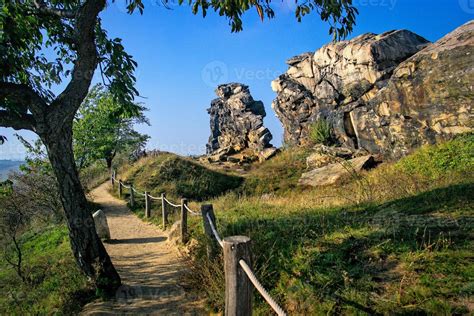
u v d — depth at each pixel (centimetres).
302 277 432
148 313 501
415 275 373
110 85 622
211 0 505
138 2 539
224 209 1034
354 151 1958
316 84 2338
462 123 1184
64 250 916
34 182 1376
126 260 831
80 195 569
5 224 1193
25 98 516
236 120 3403
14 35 529
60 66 646
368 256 434
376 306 345
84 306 545
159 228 1179
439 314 308
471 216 491
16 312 587
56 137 538
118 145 2797
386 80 1811
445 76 1223
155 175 2147
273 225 648
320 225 582
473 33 1236
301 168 2203
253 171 2441
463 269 361
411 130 1397
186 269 651
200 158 3169
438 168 1009
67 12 535
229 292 320
